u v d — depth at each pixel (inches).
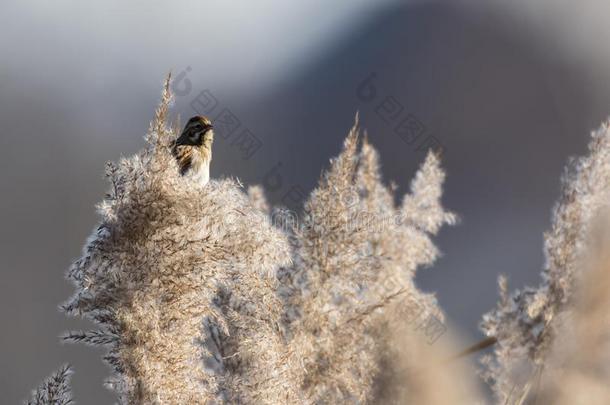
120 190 386.3
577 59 4443.9
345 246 443.2
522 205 2883.9
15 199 2481.5
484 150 3481.8
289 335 422.6
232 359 418.9
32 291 1876.2
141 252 375.2
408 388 418.9
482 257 2112.5
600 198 442.6
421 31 5334.6
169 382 374.0
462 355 440.8
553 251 445.1
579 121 3826.3
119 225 377.4
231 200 392.8
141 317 373.1
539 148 3622.0
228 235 383.6
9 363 1525.6
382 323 435.5
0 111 3277.6
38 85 3535.9
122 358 376.2
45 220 2273.6
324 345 424.5
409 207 487.5
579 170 450.6
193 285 377.1
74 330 382.3
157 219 375.2
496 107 4114.2
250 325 405.1
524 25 4943.4
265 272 401.7
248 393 394.0
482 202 2928.2
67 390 398.9
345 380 420.2
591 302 428.8
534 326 436.5
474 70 4559.5
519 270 2079.2
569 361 427.8
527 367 436.5
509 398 430.0
